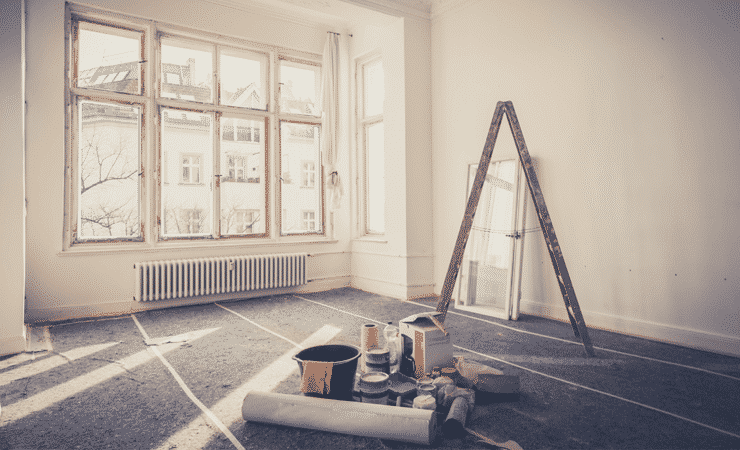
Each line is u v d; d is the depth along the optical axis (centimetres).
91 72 418
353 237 573
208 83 485
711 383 223
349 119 573
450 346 225
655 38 304
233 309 432
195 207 1481
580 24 351
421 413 164
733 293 268
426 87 498
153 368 256
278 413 178
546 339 310
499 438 167
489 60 430
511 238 386
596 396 208
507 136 412
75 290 396
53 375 244
